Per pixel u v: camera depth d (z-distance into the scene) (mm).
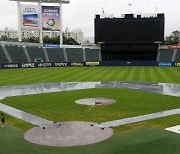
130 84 56438
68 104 37781
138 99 40938
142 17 100688
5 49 100562
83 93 46406
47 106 36719
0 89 50781
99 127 27391
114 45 107625
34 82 59906
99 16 102562
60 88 51719
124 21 101375
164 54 108062
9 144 22891
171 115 31531
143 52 108250
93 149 21688
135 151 21156
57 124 28578
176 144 22391
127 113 32688
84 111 33844
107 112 33250
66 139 23984
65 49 111750
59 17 105188
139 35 101875
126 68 93375
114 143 22891
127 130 26266
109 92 47250
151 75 71938
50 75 72812
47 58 105375
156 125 27797
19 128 27359
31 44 107688
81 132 25875
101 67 98062
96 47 112562
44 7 102500
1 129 26891
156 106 36156
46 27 104562
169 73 76688
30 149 21812
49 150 21609
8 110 34750
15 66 94000
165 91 47812
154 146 22047
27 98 42188
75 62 104125
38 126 27969
